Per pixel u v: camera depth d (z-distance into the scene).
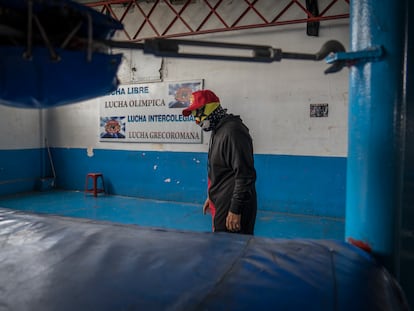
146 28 5.82
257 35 5.04
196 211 5.19
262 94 5.13
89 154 6.61
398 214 1.09
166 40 0.77
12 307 0.86
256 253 1.17
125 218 4.79
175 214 5.02
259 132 5.19
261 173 5.22
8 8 0.61
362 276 0.98
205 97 2.06
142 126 6.04
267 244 1.26
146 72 5.90
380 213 1.10
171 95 5.74
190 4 5.46
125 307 0.85
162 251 1.21
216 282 0.96
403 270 1.20
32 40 0.63
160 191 5.99
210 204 2.18
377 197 1.09
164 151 5.91
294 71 4.91
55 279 1.01
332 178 4.81
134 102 6.07
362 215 1.14
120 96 6.18
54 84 0.66
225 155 1.99
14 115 6.50
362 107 1.10
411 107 1.17
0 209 1.85
